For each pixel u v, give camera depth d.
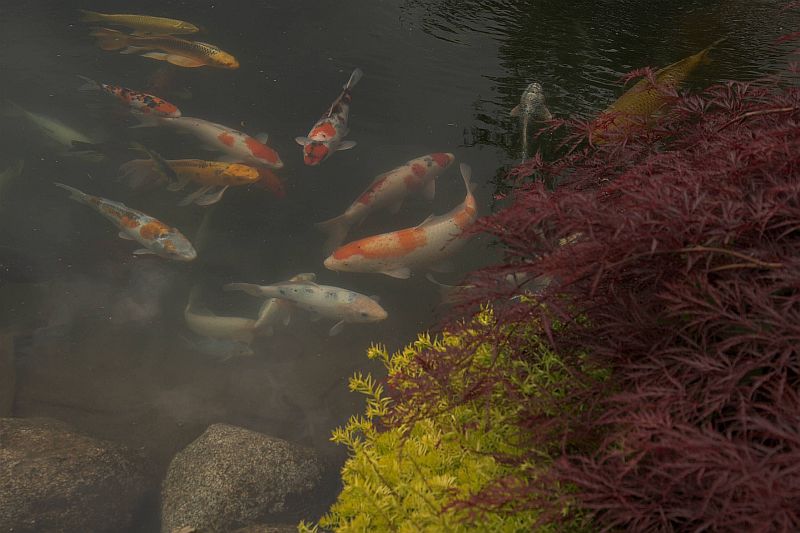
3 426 2.76
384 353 2.29
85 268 3.31
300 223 3.49
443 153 3.59
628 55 4.32
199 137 3.79
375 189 3.48
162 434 2.86
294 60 4.34
